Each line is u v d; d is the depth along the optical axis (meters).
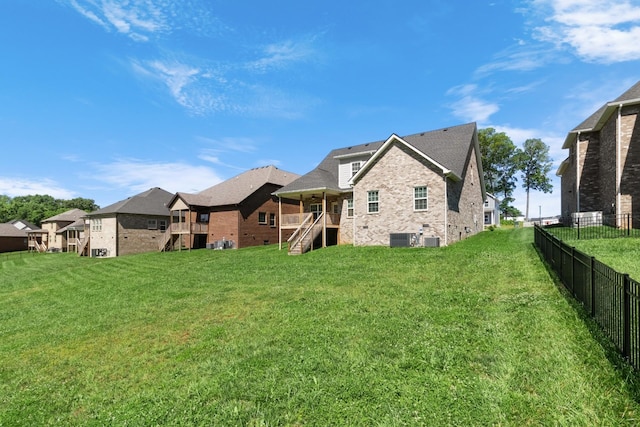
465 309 6.54
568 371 3.78
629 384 3.35
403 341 5.26
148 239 33.00
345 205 21.45
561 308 5.86
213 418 3.76
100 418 4.12
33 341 7.53
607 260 8.46
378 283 9.66
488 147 50.09
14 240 54.12
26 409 4.56
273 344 5.76
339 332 5.92
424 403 3.56
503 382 3.75
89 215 33.88
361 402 3.73
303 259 15.96
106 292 12.61
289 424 3.53
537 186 53.25
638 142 14.82
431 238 16.56
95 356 6.30
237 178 33.50
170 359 5.71
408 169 17.88
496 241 16.86
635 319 3.59
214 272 14.34
